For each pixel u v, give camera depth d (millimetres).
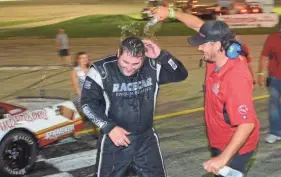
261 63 5863
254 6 23594
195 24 3531
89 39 21297
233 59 3008
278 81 5844
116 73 3254
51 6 45625
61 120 5605
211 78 3127
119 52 3141
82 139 6570
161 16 3557
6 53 17531
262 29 22578
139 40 3131
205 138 6449
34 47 19062
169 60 3363
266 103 8492
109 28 25625
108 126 3184
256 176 5039
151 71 3377
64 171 5336
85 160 5711
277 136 6160
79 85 6895
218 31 2959
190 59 14625
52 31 25219
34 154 5254
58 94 9914
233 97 2920
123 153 3387
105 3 48250
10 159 5023
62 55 15266
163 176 3549
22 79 12148
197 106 8484
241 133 2838
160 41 19469
